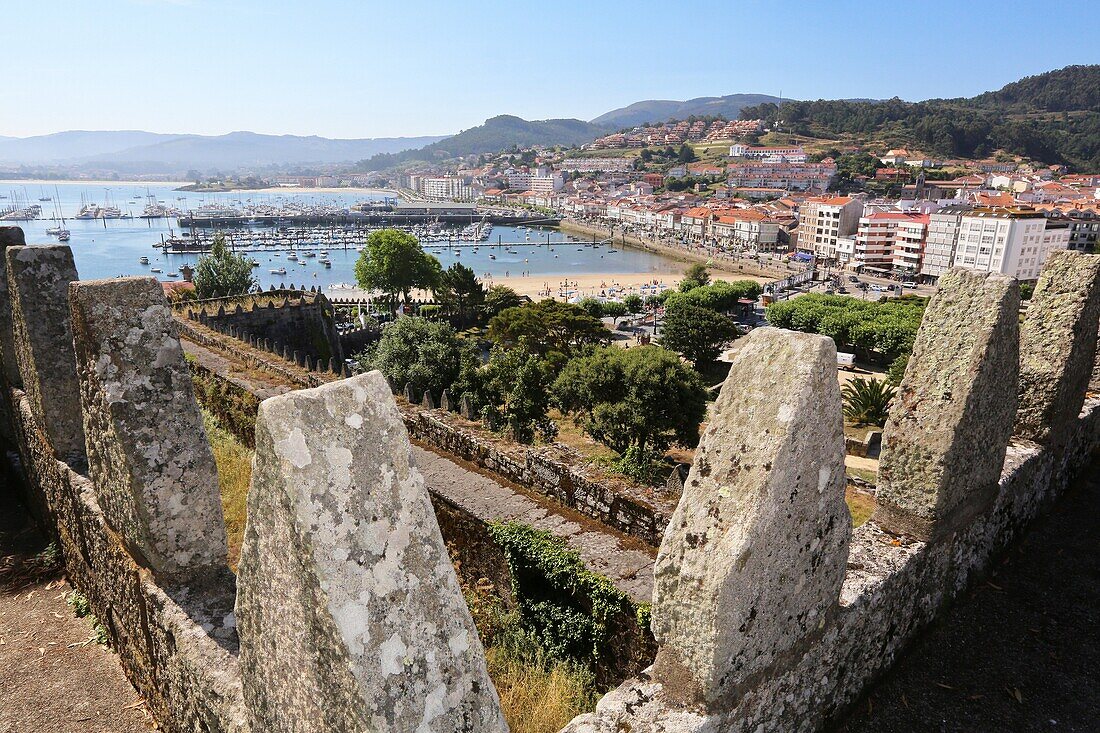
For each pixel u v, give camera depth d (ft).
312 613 9.20
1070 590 19.21
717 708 11.50
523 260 556.51
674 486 27.81
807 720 13.78
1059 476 24.06
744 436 11.65
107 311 17.52
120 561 20.22
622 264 532.73
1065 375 21.62
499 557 28.07
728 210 639.35
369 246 287.48
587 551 25.82
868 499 69.36
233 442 43.91
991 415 17.07
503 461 33.35
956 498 17.03
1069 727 14.58
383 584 9.42
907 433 16.83
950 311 16.62
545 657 25.57
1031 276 371.56
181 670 16.42
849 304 266.57
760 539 11.08
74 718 19.76
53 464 25.76
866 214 483.92
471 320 275.59
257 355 61.05
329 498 9.23
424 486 10.27
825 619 13.51
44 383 24.64
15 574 27.02
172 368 18.22
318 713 9.98
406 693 9.34
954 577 18.33
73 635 23.61
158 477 17.80
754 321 319.27
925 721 14.80
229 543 28.76
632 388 100.32
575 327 202.49
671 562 11.86
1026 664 16.46
